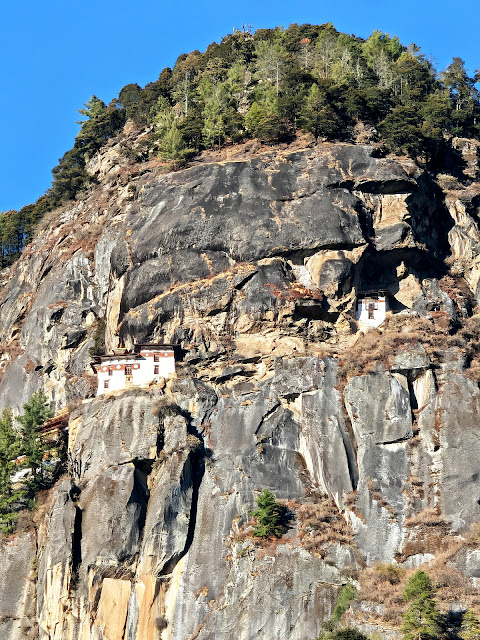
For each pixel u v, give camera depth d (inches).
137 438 3688.5
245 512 3516.2
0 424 4020.7
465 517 3371.1
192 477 3617.1
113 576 3486.7
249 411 3762.3
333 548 3366.1
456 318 4094.5
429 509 3420.3
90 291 4650.6
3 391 4662.9
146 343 4042.8
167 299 4082.2
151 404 3759.8
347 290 4114.2
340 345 3986.2
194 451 3651.6
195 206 4318.4
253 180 4382.4
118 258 4330.7
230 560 3412.9
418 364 3673.7
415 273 4328.3
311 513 3476.9
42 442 4018.2
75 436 3882.9
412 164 4493.1
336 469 3565.5
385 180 4370.1
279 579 3321.9
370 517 3435.0
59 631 3435.0
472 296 4362.7
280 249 4146.2
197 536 3503.9
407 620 2999.5
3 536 3809.1
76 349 4527.6
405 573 3280.0
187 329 4005.9
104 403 3846.0
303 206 4279.0
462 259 4527.6
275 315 3998.5
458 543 3307.1
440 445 3531.0
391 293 4224.9
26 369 4635.8
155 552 3457.2
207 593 3376.0
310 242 4153.5
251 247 4153.5
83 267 4702.3
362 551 3371.1
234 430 3727.9
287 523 3464.6
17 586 3683.6
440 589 3169.3
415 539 3356.3
